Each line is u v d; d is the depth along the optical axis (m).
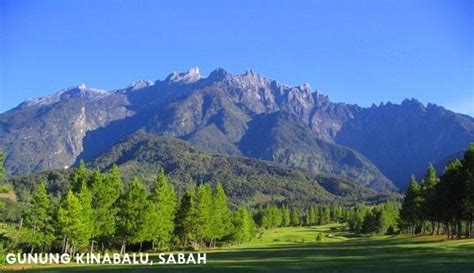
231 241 118.44
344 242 107.94
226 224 111.88
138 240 81.38
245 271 43.22
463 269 39.38
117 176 88.56
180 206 99.62
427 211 90.94
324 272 40.94
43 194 82.31
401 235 124.19
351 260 52.50
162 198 90.19
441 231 121.06
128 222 80.25
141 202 81.12
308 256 62.28
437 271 38.59
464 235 89.38
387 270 40.66
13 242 76.69
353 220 182.62
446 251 57.75
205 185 104.69
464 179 77.12
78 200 74.75
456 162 85.81
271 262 53.81
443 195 80.62
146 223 80.69
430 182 99.81
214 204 105.44
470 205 71.56
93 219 79.44
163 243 96.62
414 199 105.31
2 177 50.62
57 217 74.19
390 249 67.00
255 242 133.88
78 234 73.25
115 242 92.31
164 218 89.81
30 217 82.38
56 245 91.06
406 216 114.38
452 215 80.38
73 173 88.00
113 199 85.56
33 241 79.75
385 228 154.38
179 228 99.94
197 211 97.69
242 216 124.19
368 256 57.22
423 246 68.12
